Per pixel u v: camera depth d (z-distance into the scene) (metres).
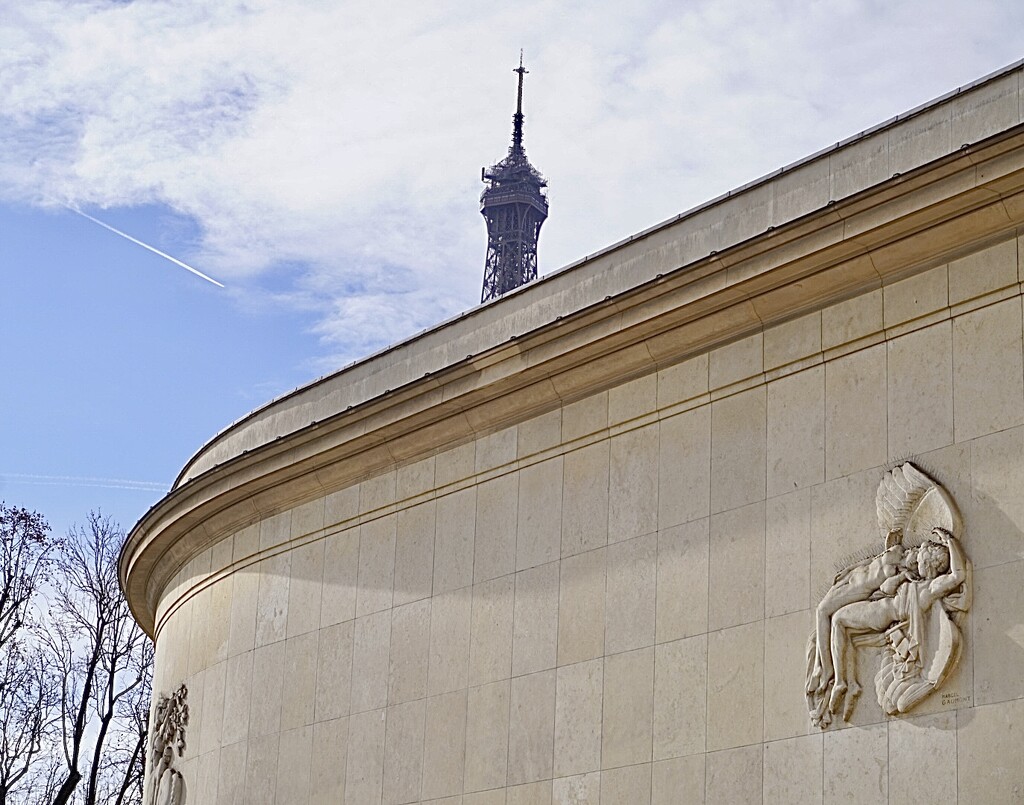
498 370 34.97
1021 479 26.27
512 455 35.06
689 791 29.48
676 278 31.53
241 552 41.94
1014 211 27.41
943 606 26.42
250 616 41.03
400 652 36.34
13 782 63.66
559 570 33.25
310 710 38.28
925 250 28.52
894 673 26.75
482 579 34.91
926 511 27.20
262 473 40.56
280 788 38.41
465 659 34.72
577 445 33.72
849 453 28.78
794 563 29.05
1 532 66.19
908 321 28.55
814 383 29.72
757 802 28.34
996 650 25.75
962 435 27.23
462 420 36.12
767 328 30.83
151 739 44.91
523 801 32.41
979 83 28.86
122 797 64.56
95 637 66.81
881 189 28.52
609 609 31.98
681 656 30.38
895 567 27.23
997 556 26.19
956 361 27.69
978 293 27.69
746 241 30.34
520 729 32.97
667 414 32.12
